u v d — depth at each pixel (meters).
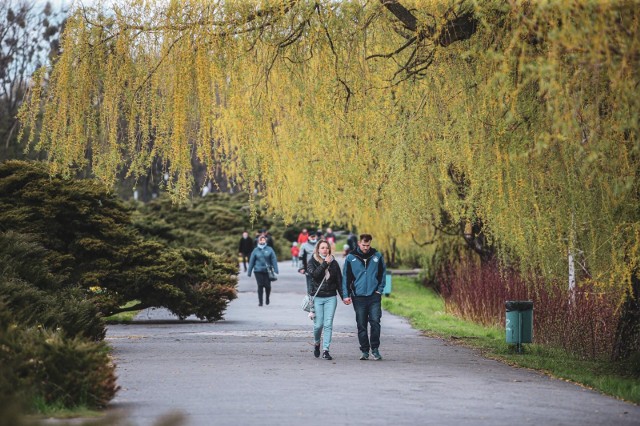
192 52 33.41
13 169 47.94
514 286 51.69
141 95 33.88
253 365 31.61
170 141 33.84
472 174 31.86
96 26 34.12
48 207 47.03
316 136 35.16
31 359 21.45
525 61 25.48
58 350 21.62
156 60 34.00
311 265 34.81
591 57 22.52
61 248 47.62
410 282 100.06
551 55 23.55
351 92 34.62
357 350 38.66
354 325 53.22
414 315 60.84
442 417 20.64
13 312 27.89
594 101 25.56
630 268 27.61
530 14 25.70
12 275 33.19
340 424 19.39
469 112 31.78
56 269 46.19
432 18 32.31
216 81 33.94
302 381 26.98
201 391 24.61
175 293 50.56
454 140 34.47
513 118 25.83
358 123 34.97
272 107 35.22
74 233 48.03
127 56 33.75
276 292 83.94
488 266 63.22
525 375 30.25
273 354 36.16
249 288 89.75
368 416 20.52
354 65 34.31
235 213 163.88
